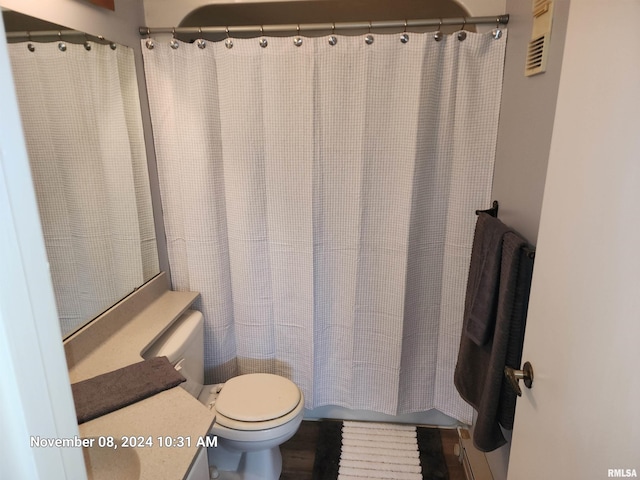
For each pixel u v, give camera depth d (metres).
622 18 0.64
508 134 1.54
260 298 1.99
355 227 1.85
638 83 0.60
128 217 1.65
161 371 1.26
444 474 1.88
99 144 1.46
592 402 0.70
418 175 1.74
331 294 1.97
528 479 0.98
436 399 2.07
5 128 0.44
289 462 1.95
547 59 1.19
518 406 1.07
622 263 0.63
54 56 1.25
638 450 0.58
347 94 1.71
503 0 1.61
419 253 1.86
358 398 2.09
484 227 1.50
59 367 0.54
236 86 1.74
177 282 2.00
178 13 1.75
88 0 1.38
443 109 1.71
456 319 1.92
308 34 2.00
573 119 0.80
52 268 1.24
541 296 0.93
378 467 1.92
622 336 0.62
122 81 1.60
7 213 0.45
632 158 0.61
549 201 0.90
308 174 1.80
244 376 1.80
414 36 1.62
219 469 1.77
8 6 1.07
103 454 0.99
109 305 1.53
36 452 0.50
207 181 1.83
